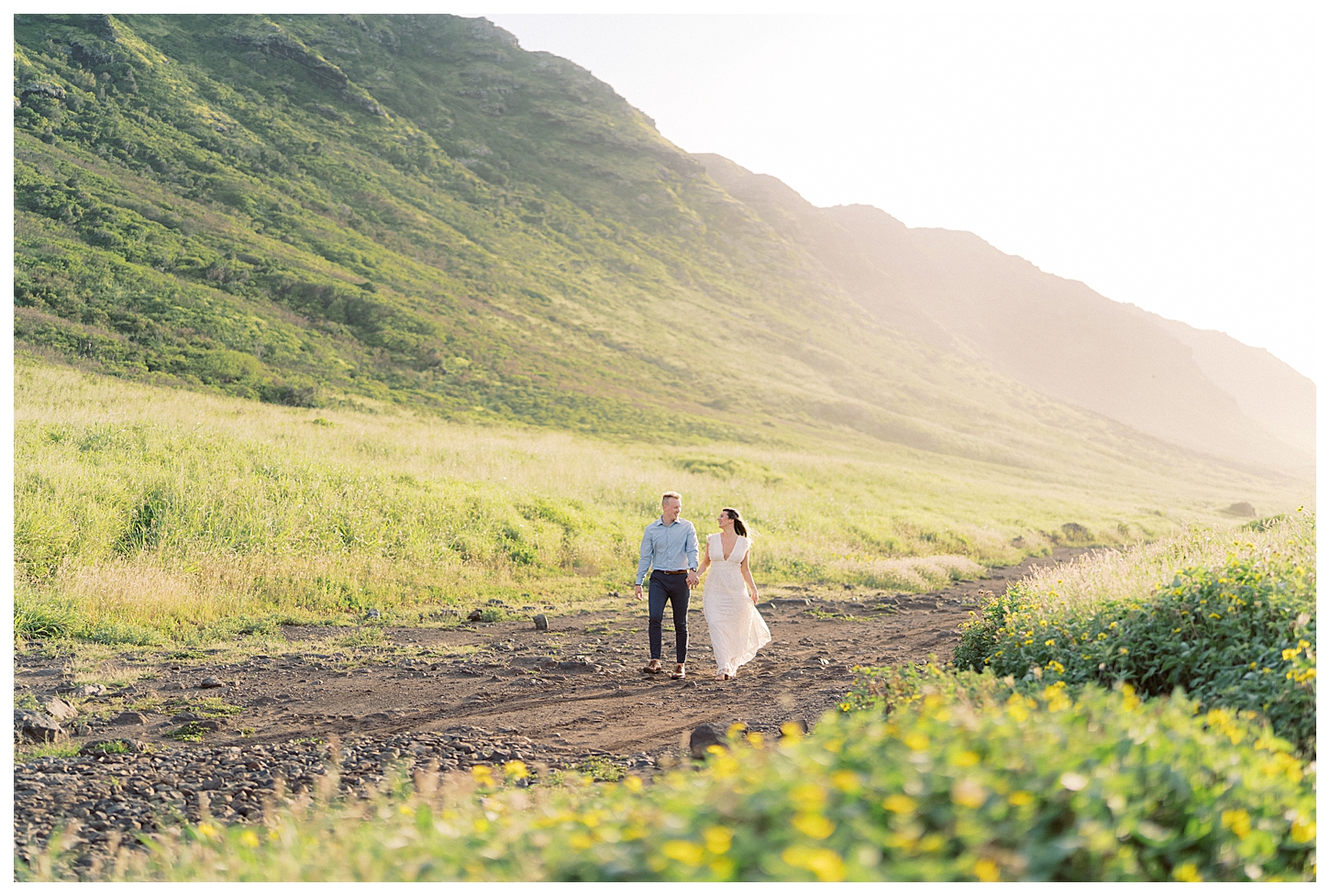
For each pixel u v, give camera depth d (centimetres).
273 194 7156
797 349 9806
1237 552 646
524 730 623
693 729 616
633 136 14612
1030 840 220
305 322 5022
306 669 807
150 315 3997
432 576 1302
